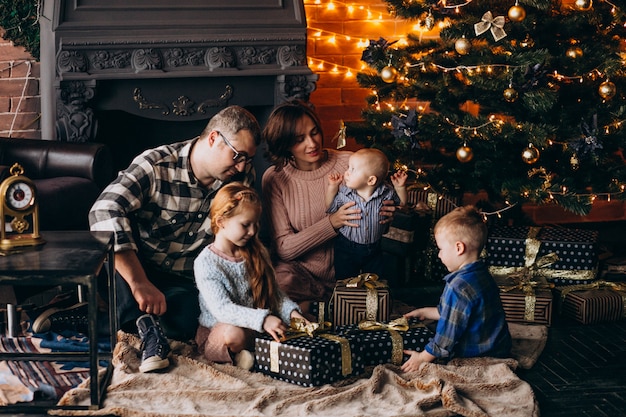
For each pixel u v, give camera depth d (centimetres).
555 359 353
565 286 405
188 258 369
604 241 503
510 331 374
